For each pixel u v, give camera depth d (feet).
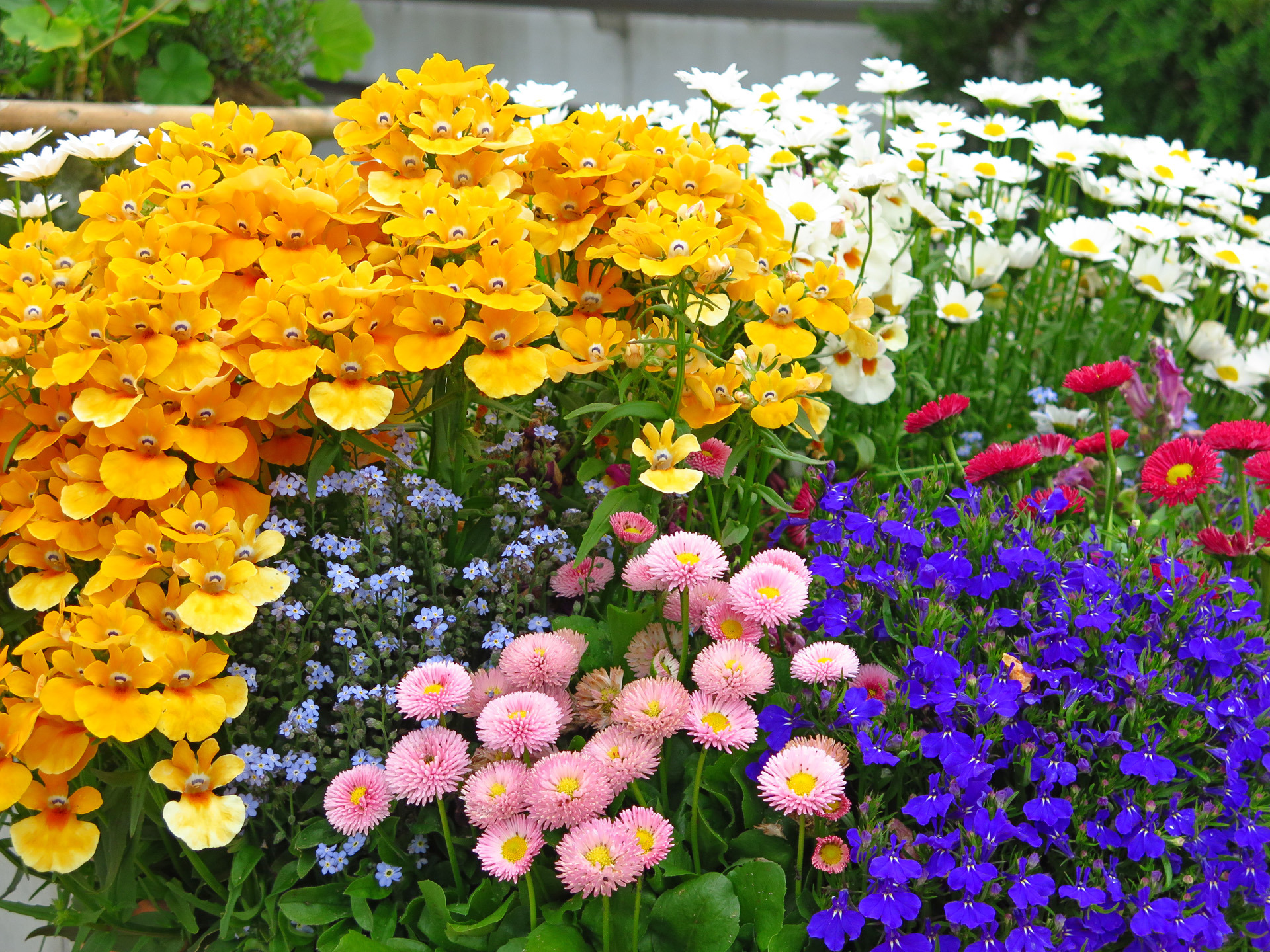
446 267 5.48
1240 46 15.75
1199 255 10.23
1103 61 17.87
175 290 5.29
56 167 6.46
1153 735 4.92
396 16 24.13
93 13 12.67
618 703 5.07
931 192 10.08
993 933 4.71
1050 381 9.56
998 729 4.87
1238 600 5.61
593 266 6.51
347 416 5.28
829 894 4.83
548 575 6.18
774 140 8.23
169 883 5.41
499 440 6.85
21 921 7.30
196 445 5.27
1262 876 4.92
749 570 5.28
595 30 23.76
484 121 6.14
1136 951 4.79
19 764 5.02
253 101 14.88
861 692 5.04
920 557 5.70
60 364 5.13
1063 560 5.67
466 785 4.94
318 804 5.49
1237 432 6.28
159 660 4.99
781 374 6.40
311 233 5.80
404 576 5.44
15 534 5.76
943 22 20.03
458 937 4.97
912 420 6.69
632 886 5.04
